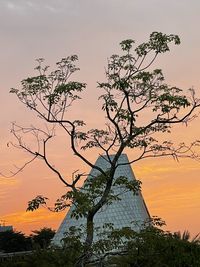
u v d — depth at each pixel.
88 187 20.02
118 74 19.62
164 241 17.11
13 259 25.94
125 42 19.66
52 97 19.58
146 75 19.19
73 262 20.34
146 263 17.64
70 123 19.92
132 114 19.36
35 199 18.14
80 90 18.94
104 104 19.55
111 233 16.91
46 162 19.81
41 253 23.86
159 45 19.53
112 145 20.03
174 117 19.59
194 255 17.66
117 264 18.14
